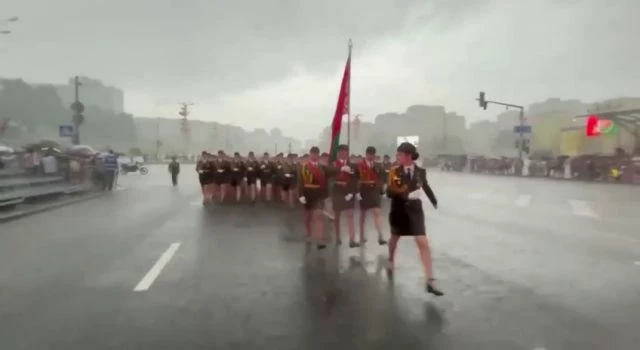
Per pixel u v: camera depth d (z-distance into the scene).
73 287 6.42
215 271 7.31
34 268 7.48
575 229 11.59
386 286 6.48
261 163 18.58
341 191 9.26
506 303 5.74
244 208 15.91
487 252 8.77
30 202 16.16
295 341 4.59
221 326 4.98
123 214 14.34
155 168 67.12
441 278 6.89
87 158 23.22
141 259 8.12
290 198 16.25
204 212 14.78
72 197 19.36
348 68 11.80
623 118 35.62
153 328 4.92
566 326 4.98
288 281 6.73
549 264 7.79
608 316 5.28
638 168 30.05
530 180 35.59
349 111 11.69
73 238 10.19
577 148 60.09
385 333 4.79
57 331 4.84
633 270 7.38
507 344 4.52
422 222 6.34
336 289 6.33
